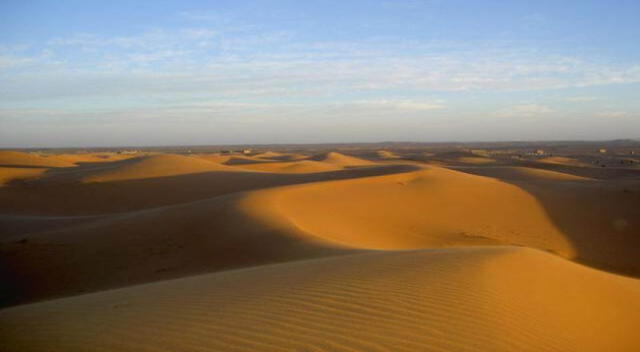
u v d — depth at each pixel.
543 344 6.18
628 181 38.97
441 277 7.91
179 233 18.36
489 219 27.02
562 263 10.38
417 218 26.39
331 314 6.37
